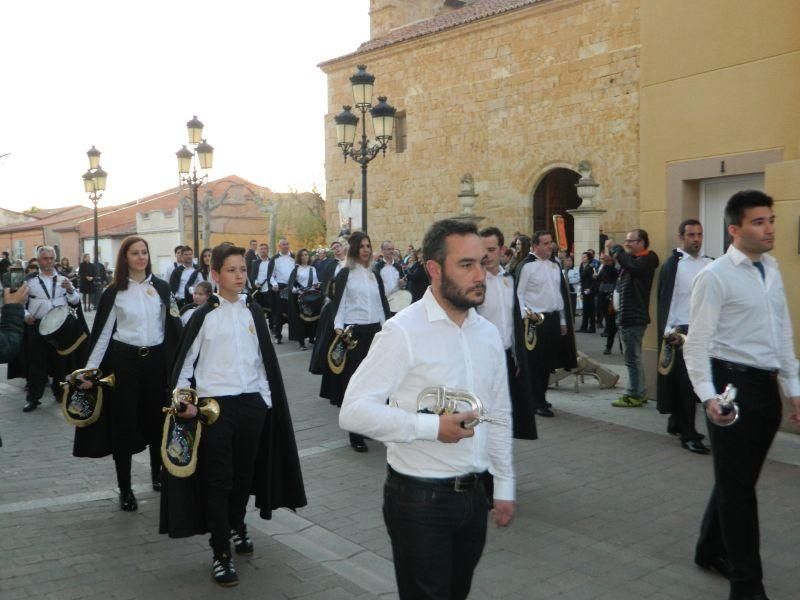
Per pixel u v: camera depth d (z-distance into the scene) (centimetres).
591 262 1708
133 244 543
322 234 5038
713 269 388
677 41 868
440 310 267
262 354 454
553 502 549
